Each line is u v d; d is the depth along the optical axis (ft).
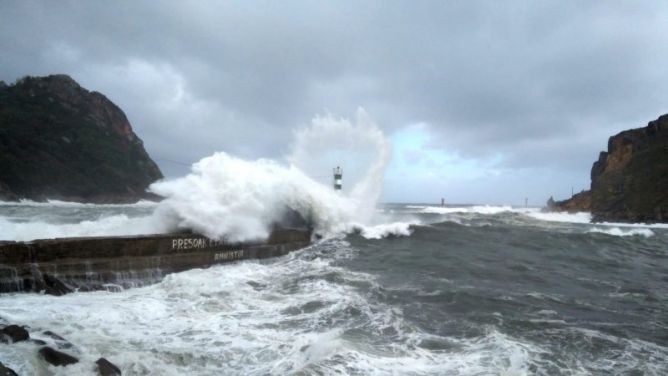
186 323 20.36
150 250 29.63
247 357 16.46
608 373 16.44
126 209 143.23
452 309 23.85
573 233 59.36
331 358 16.25
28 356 13.93
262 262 36.91
